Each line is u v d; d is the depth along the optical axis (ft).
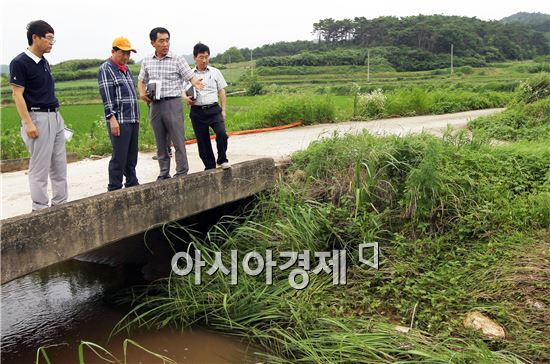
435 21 248.93
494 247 17.74
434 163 19.89
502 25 270.05
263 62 212.43
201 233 22.08
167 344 15.97
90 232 15.16
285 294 16.96
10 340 16.61
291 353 14.84
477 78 162.40
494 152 23.32
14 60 15.29
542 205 19.01
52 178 17.35
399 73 187.83
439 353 13.29
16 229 13.08
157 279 20.26
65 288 20.71
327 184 22.09
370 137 24.48
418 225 19.15
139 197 16.72
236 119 49.60
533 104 38.34
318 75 184.65
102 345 16.12
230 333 16.39
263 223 20.47
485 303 15.33
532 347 13.23
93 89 137.90
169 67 19.77
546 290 15.15
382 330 14.64
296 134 39.86
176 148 20.45
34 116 15.92
